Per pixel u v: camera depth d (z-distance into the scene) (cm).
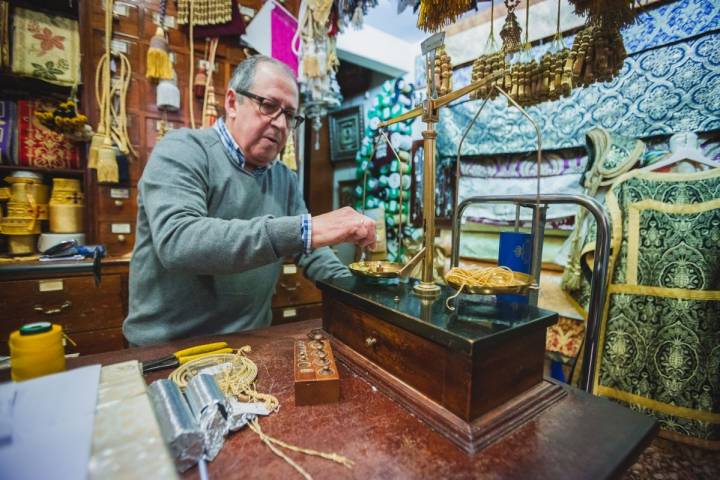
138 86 179
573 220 174
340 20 208
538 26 182
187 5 186
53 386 42
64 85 165
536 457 45
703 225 123
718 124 135
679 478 112
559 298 171
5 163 159
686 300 124
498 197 100
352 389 61
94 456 32
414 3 122
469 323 54
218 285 97
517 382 56
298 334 85
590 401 58
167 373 65
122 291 160
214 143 97
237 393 57
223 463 43
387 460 44
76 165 175
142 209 94
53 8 164
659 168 140
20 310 141
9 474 28
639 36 154
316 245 73
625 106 159
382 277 74
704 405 120
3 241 165
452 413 51
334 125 303
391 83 248
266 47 209
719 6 135
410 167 238
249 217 105
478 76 101
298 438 48
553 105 182
